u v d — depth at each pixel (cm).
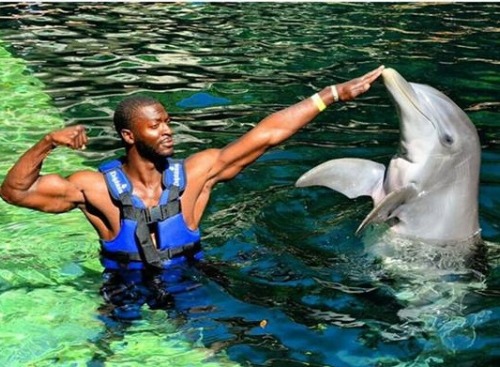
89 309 473
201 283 489
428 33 1082
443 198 538
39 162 459
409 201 539
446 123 536
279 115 493
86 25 1127
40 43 1033
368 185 558
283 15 1184
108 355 432
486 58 965
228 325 455
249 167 655
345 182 557
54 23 1134
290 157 675
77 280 506
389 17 1171
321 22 1141
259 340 442
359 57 968
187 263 498
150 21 1152
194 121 761
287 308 471
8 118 785
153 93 842
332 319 462
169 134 475
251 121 760
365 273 510
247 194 612
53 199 479
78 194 485
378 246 538
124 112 473
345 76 893
